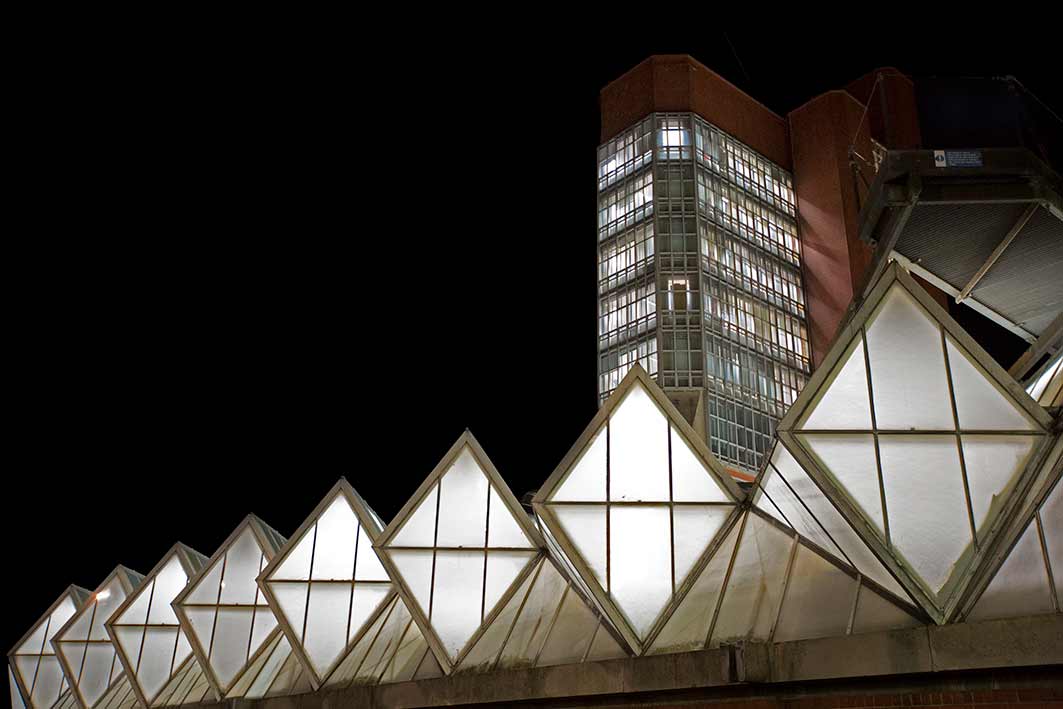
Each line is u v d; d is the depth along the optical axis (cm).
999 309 2589
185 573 3331
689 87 8562
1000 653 1369
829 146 8981
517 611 2256
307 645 2609
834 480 1612
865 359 1664
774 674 1619
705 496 2034
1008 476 1554
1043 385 2077
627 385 2117
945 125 2127
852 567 1711
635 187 8394
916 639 1458
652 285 7831
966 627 1412
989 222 2195
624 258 8206
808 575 1783
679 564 1988
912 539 1558
